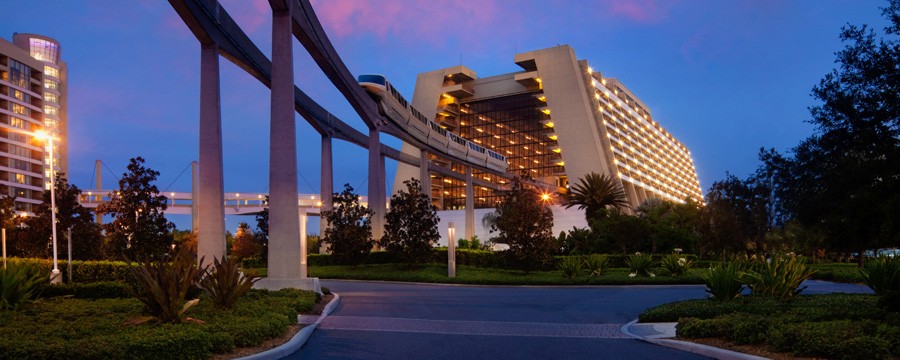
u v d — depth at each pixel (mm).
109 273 32625
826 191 17422
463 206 147750
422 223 48719
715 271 20328
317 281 28297
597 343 14484
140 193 33594
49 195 41344
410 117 70062
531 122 140625
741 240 53625
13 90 120938
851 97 16375
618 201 85438
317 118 56812
